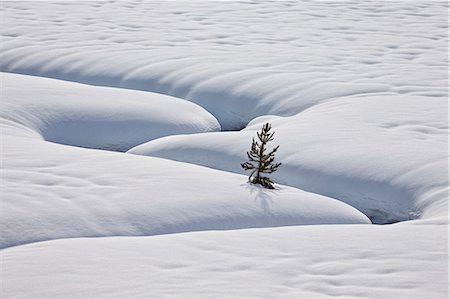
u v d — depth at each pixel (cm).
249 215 1105
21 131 1595
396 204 1283
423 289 801
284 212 1127
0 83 1938
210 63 2403
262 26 3228
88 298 769
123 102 1861
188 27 3161
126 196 1127
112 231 1028
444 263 877
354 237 973
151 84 2244
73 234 1011
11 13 3388
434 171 1322
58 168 1263
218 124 1927
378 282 820
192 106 1934
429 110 1805
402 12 3688
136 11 3556
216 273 838
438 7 3853
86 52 2583
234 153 1462
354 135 1555
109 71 2362
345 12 3656
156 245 938
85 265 862
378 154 1417
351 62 2511
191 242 949
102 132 1730
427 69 2406
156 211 1081
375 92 2061
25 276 834
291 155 1440
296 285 809
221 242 949
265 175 1397
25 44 2719
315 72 2308
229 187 1190
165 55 2545
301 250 919
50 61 2484
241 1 3934
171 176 1229
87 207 1082
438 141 1531
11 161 1295
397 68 2412
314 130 1595
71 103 1808
